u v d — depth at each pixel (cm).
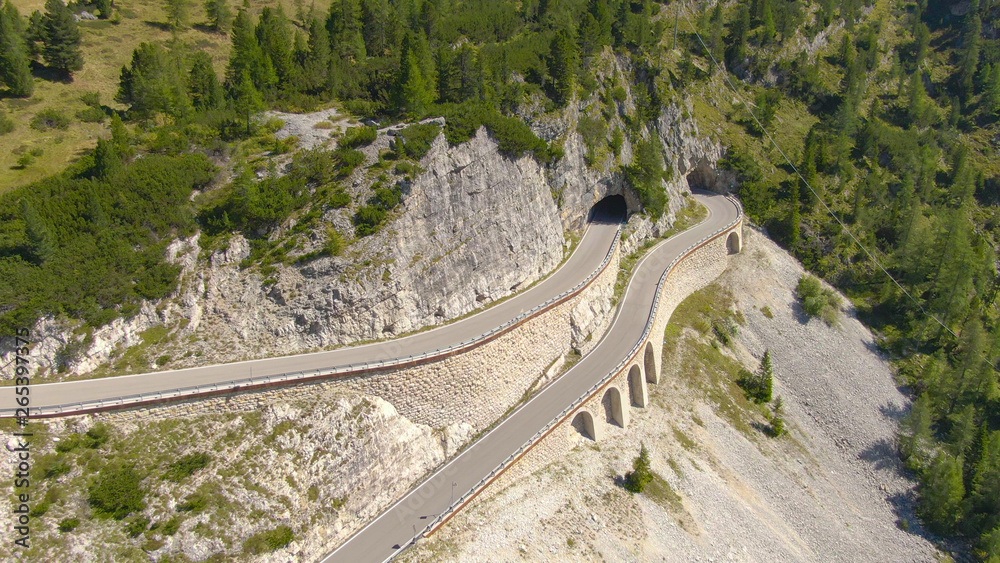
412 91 7838
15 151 7519
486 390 7269
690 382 9144
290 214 6944
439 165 7531
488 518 6334
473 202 7862
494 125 8106
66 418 5262
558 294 8319
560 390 7806
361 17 10188
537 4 12100
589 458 7462
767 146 13288
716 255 11225
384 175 7188
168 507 5106
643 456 7244
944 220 13212
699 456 8125
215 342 6347
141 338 6216
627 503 7069
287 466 5638
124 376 5894
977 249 12288
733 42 15212
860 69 16050
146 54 8344
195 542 5031
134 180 6719
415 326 7219
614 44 11362
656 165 10600
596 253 9494
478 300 7931
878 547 8125
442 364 6769
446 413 6931
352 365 6303
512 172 8331
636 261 10269
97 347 5941
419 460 6575
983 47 17762
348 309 6719
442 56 8625
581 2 12569
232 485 5366
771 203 12519
